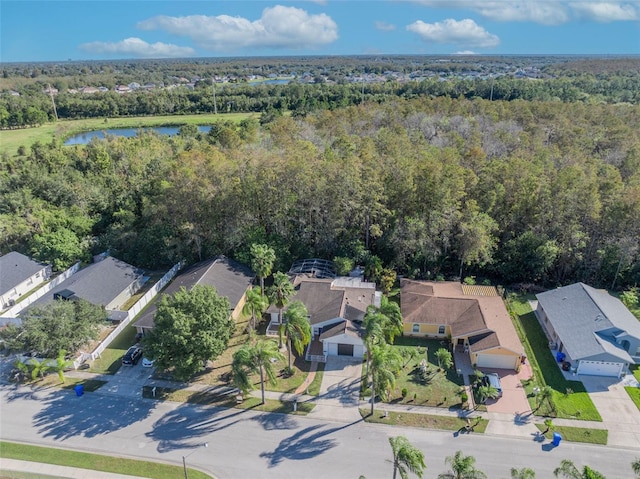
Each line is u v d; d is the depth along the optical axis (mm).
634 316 43062
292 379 37406
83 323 39188
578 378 36875
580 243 49250
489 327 39281
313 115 102562
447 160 58594
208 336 34469
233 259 54594
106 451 30422
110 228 61562
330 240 54812
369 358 34562
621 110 90250
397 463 24500
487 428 31969
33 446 30875
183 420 33188
